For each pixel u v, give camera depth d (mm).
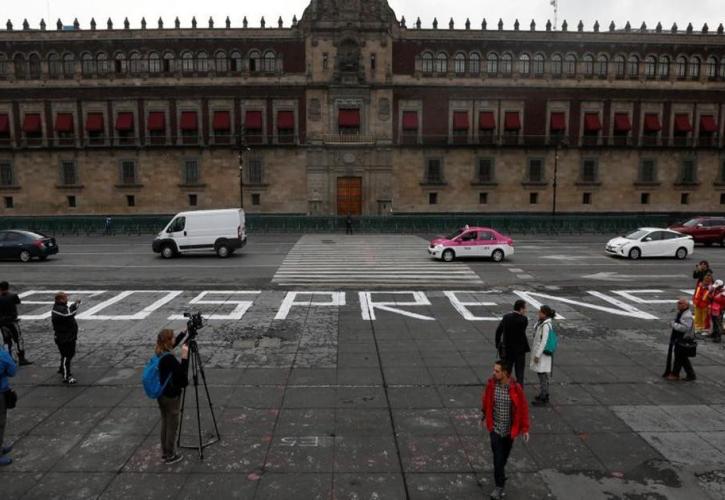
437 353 13859
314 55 53938
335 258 31688
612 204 57688
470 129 56000
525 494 7516
